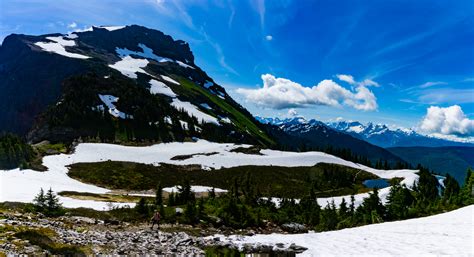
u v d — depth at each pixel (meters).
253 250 26.84
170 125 178.00
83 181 99.44
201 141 170.38
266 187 109.38
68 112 159.50
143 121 171.62
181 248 25.78
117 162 117.56
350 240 29.72
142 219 41.84
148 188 101.25
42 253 17.36
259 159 136.38
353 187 121.94
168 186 103.81
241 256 24.92
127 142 150.50
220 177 113.56
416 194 103.88
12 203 44.16
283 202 66.19
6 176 88.38
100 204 59.28
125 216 42.00
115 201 71.38
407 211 63.09
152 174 110.94
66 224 30.14
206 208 49.19
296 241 30.67
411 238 27.80
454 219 37.41
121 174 107.75
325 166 137.38
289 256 24.66
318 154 151.50
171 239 29.17
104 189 92.69
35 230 21.25
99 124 159.75
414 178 132.50
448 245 23.47
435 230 30.61
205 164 124.62
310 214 58.28
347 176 128.25
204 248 27.16
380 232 33.12
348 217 58.31
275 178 118.81
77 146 131.88
